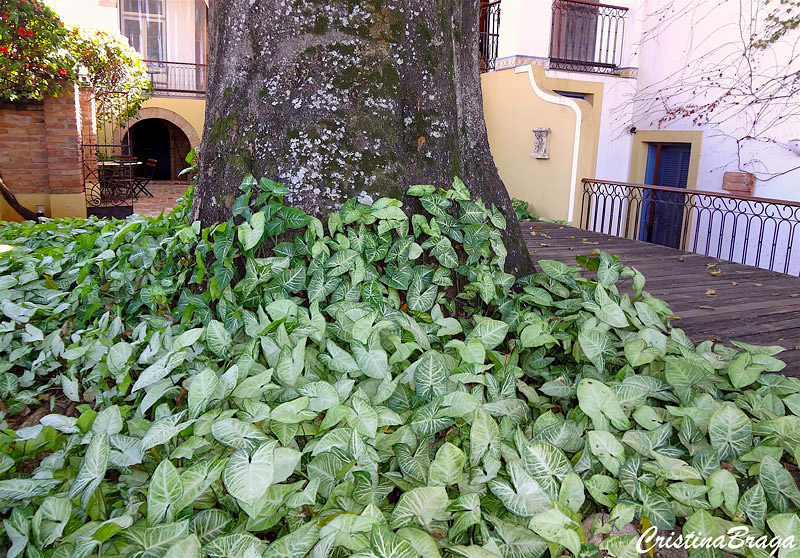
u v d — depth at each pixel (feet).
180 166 62.90
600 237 20.58
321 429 4.99
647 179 29.32
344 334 6.36
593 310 7.12
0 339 7.36
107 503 4.70
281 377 5.38
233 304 6.70
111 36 28.25
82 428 5.10
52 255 9.98
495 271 7.77
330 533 3.98
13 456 5.00
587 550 4.27
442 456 4.73
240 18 7.62
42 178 24.89
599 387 5.65
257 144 7.45
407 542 3.76
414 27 7.72
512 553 4.38
